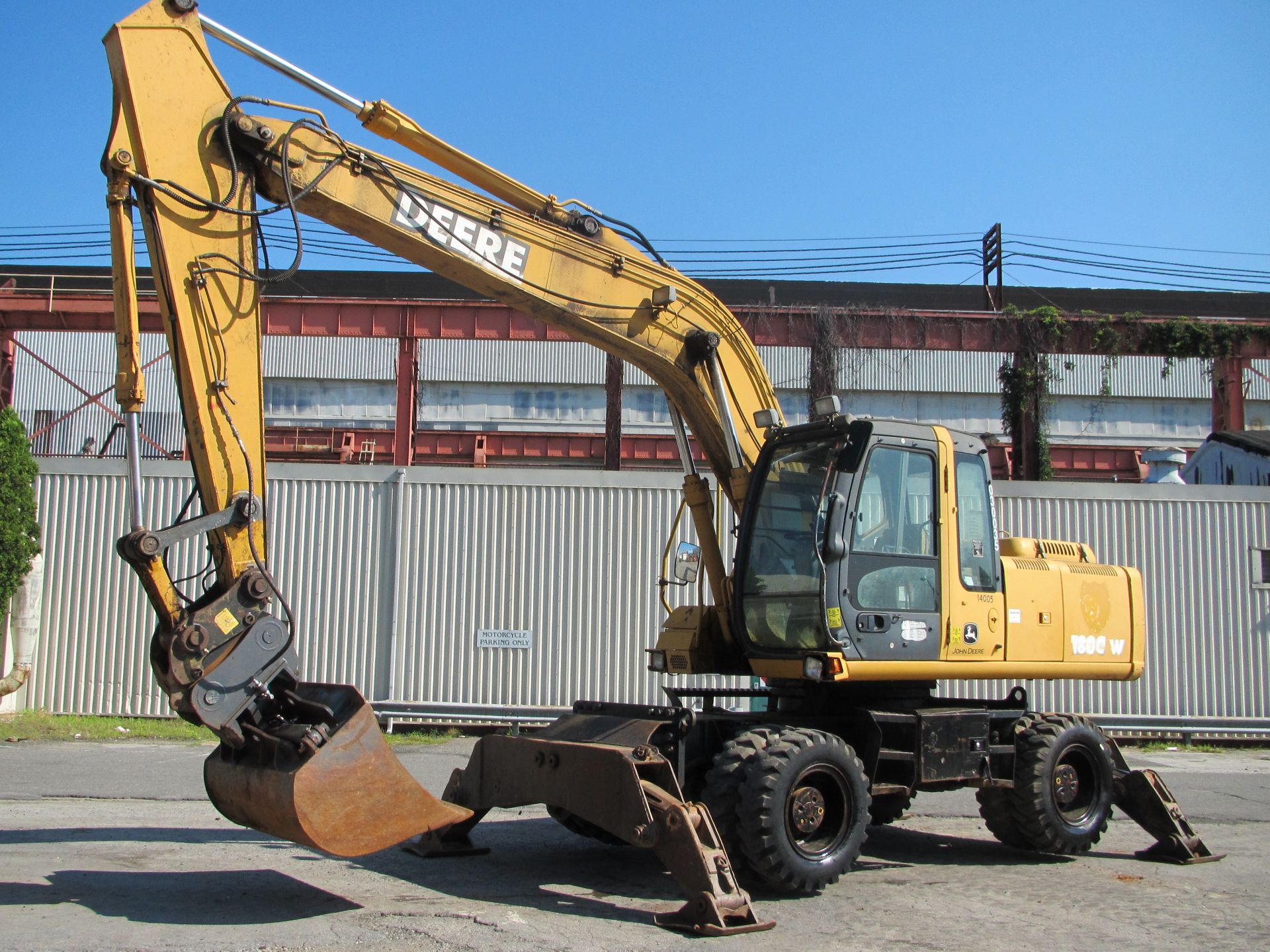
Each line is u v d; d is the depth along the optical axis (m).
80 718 13.40
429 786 10.01
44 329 20.02
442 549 14.18
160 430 34.66
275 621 5.47
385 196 6.17
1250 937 5.56
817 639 6.68
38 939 4.85
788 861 6.04
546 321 6.92
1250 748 14.12
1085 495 14.68
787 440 7.21
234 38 5.84
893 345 18.56
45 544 14.00
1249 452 19.36
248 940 4.96
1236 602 14.59
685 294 7.28
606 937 5.25
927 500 7.25
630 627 14.09
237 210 5.64
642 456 29.44
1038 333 18.61
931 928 5.64
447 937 5.11
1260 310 40.75
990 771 7.41
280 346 39.75
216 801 5.74
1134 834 8.66
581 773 6.23
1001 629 7.51
